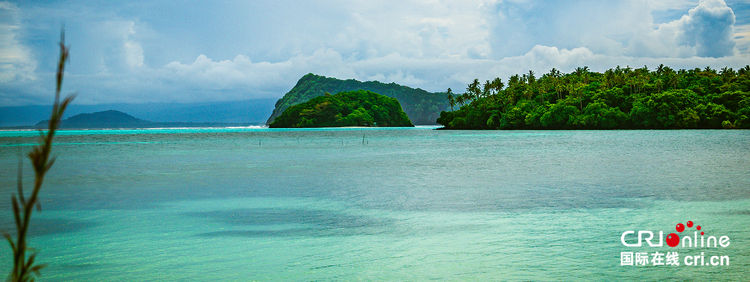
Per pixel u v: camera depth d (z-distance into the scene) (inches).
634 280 469.4
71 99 109.6
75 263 541.6
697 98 6466.5
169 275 498.3
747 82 6752.0
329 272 506.9
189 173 1628.9
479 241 630.5
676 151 2527.1
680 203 903.7
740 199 943.7
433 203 949.8
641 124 6412.4
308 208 905.5
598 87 7691.9
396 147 3435.0
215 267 526.6
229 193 1118.4
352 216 820.0
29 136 7844.5
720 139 3826.3
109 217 823.1
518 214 818.8
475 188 1173.7
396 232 692.7
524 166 1792.6
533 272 498.6
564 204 914.7
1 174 1676.9
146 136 7037.4
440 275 493.4
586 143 3545.8
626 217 775.1
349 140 4933.6
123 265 535.2
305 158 2384.4
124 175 1569.9
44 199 1038.4
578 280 471.8
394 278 484.7
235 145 4001.0
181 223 767.7
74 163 2118.6
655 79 7554.1
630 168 1654.8
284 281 478.9
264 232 698.8
